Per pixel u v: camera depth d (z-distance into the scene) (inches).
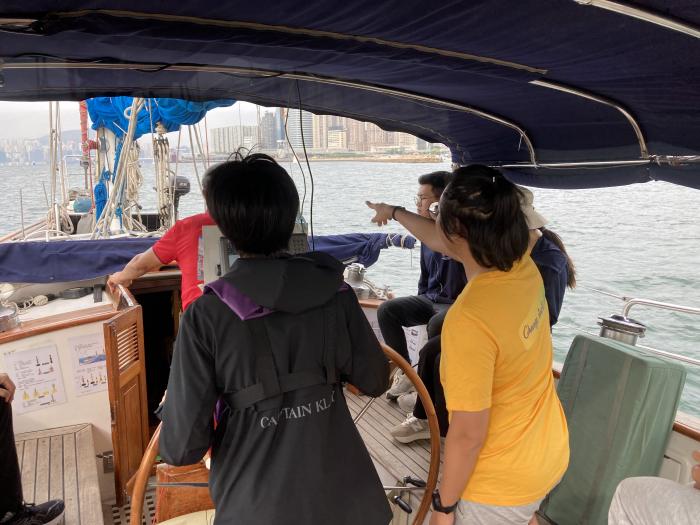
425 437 101.3
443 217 50.9
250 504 41.3
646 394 74.6
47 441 101.4
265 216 40.3
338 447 44.6
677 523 57.9
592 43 59.3
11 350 98.0
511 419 52.5
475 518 54.8
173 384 40.9
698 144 84.8
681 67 65.0
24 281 117.1
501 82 81.6
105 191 144.1
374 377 47.9
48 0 46.6
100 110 133.2
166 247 80.9
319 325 43.1
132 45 63.2
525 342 50.1
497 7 49.5
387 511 46.8
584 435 81.7
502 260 49.0
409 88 91.6
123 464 92.1
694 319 191.5
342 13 51.8
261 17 53.1
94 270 121.0
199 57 71.8
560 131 107.3
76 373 104.3
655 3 47.0
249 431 41.5
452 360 49.1
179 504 68.6
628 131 94.7
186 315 40.5
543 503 87.0
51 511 78.3
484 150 127.1
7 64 67.7
